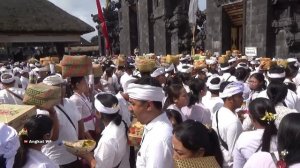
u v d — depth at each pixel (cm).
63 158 430
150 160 285
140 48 3462
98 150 388
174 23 2898
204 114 513
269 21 1909
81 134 489
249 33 2050
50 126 322
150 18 3234
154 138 291
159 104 309
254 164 247
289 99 551
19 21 3662
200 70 952
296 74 831
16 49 3856
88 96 615
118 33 4222
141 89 302
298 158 215
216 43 2384
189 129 243
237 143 358
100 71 743
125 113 534
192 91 579
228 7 2269
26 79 1075
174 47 2941
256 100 356
